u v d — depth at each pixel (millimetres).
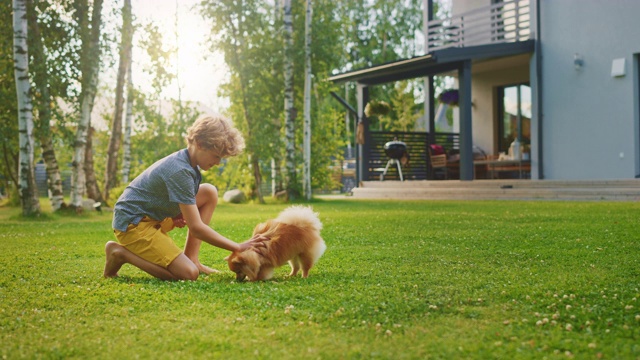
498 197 13906
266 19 16641
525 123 17344
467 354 2164
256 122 15734
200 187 4453
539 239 5863
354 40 33594
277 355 2176
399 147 17578
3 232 7848
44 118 11445
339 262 4656
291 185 16109
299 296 3256
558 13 14867
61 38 11773
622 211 8945
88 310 2984
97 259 5117
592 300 3037
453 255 4918
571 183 13227
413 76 16156
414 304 2998
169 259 3955
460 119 14906
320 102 20109
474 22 18125
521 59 16109
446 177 17984
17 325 2695
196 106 15656
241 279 3938
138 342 2385
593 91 14250
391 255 4977
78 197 11758
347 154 35312
